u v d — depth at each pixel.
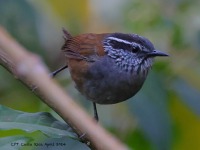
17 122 5.61
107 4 12.47
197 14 11.77
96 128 2.34
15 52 2.28
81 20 12.40
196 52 11.26
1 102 11.97
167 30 11.54
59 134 5.27
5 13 9.91
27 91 12.01
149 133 9.08
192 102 9.89
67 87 10.80
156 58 10.98
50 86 2.34
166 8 11.85
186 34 11.50
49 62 12.52
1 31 2.29
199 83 11.05
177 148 10.83
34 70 2.30
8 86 12.05
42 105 11.27
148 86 9.52
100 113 10.80
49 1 12.08
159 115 9.18
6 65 4.64
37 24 10.23
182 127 10.73
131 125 10.57
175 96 10.39
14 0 9.91
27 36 10.19
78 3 12.20
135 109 9.21
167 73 10.60
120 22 12.35
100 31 12.40
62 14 12.23
